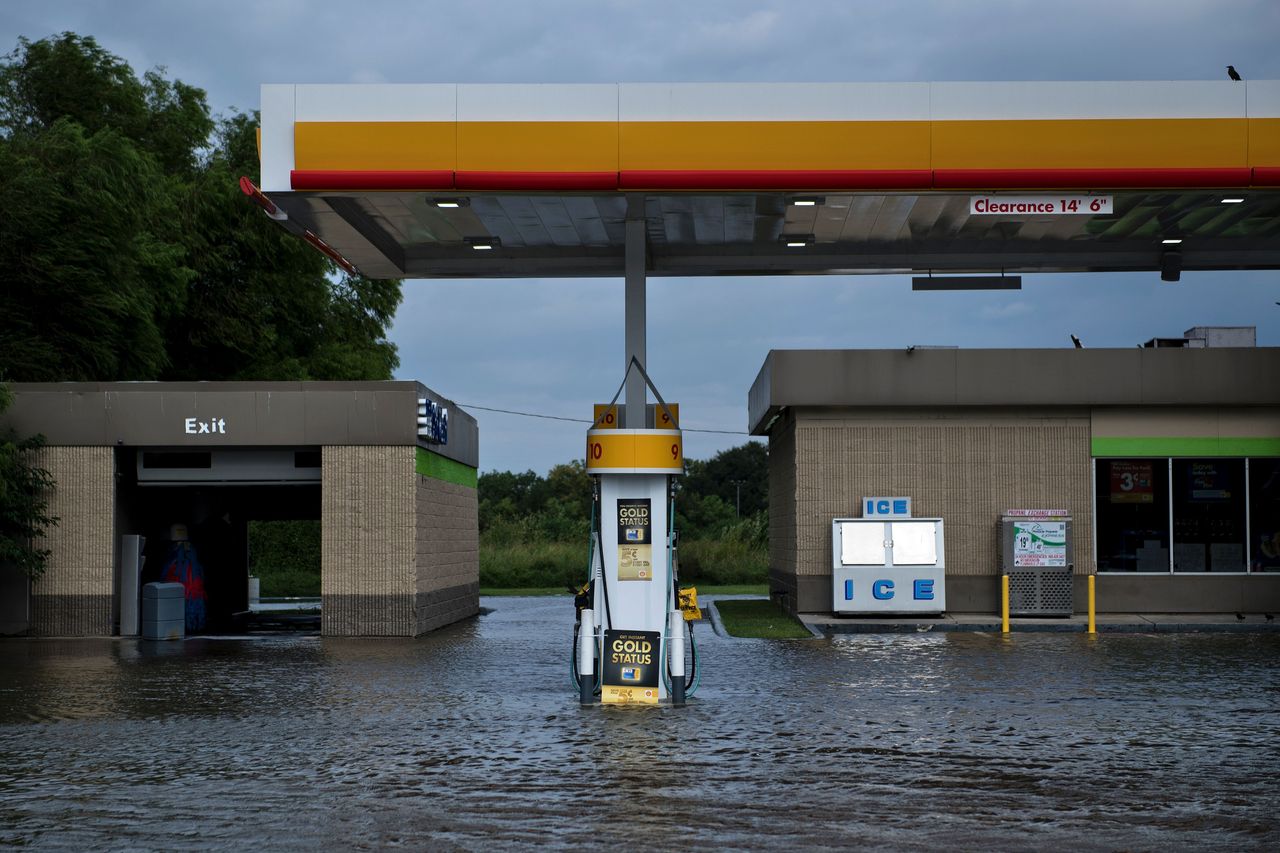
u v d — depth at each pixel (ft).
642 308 65.62
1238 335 94.79
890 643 74.18
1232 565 89.76
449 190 63.57
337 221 69.15
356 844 27.94
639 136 63.52
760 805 31.45
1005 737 41.19
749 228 74.90
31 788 33.83
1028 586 85.76
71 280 105.19
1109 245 80.23
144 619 81.15
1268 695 50.96
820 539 89.81
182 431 82.64
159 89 155.22
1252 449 89.86
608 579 51.60
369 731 42.68
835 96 63.93
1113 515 90.12
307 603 131.13
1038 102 64.13
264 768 36.35
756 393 106.63
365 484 82.07
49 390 83.20
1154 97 64.34
